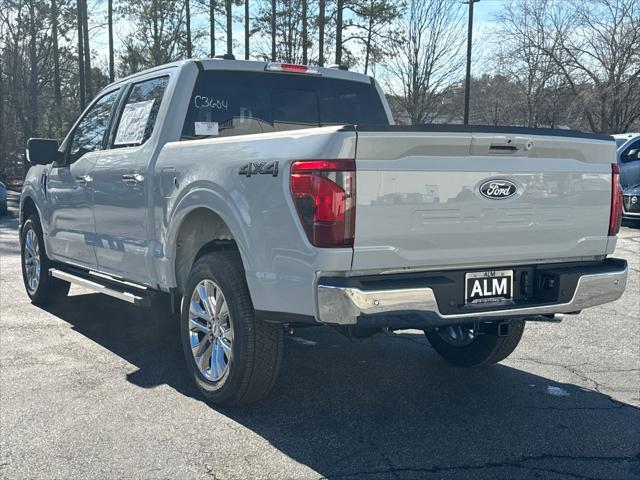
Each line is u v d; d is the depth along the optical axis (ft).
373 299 11.25
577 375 16.43
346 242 11.32
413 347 18.79
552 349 18.66
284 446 12.25
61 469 11.34
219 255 14.06
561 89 103.09
